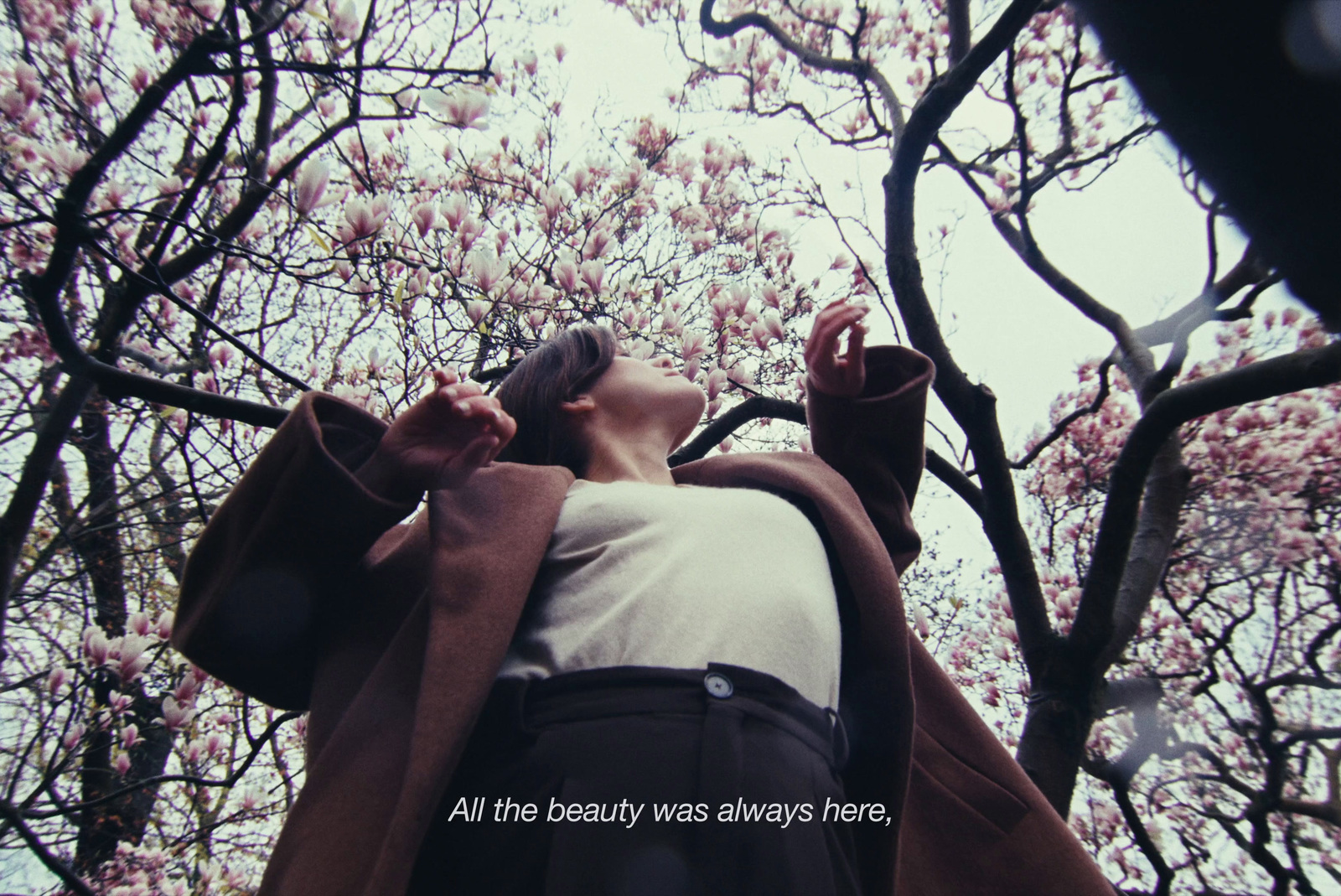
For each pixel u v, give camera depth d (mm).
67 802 3451
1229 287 4227
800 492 1805
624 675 1359
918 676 1922
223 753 5363
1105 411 8398
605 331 2246
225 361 5125
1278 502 7406
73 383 2525
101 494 5266
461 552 1493
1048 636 3496
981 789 1779
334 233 3309
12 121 4121
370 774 1341
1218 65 594
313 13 3420
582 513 1669
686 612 1450
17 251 4543
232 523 1557
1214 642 6238
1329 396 7543
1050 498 8461
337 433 1574
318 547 1494
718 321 5074
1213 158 638
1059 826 1734
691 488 1821
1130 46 644
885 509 2016
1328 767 5836
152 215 2676
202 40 2625
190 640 1553
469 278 4008
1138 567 3770
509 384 2227
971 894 1691
